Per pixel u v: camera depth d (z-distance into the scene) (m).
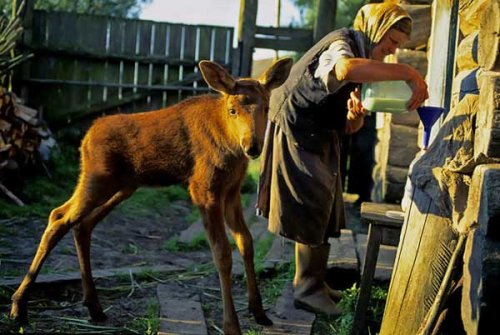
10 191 7.87
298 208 4.31
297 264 4.76
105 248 6.35
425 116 3.68
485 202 2.88
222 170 4.18
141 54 10.77
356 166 9.58
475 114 3.39
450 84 4.52
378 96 3.66
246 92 3.97
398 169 7.21
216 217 4.18
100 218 4.56
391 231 4.07
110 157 4.41
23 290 4.27
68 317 4.45
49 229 4.37
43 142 9.16
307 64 4.18
